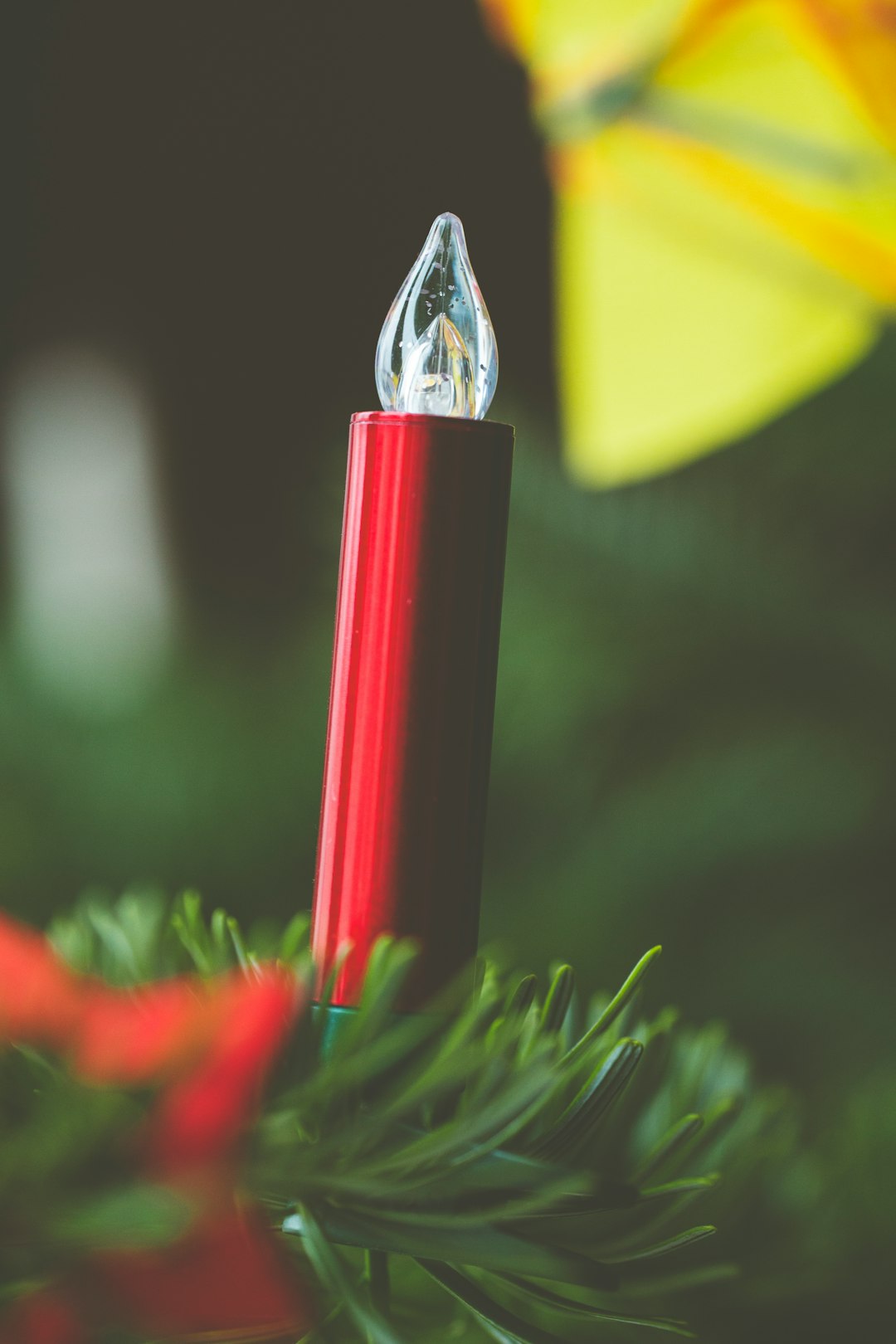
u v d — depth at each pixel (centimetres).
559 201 73
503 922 76
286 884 82
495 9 73
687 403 73
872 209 69
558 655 78
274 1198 30
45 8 126
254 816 81
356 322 126
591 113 71
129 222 127
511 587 78
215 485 122
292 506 110
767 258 71
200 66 127
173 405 124
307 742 84
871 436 74
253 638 99
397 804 31
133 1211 28
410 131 126
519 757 80
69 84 127
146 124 128
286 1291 29
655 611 77
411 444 31
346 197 127
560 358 77
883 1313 41
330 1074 29
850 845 77
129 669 93
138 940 35
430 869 31
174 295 127
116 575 112
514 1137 31
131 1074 29
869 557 76
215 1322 29
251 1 127
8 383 125
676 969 75
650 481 78
